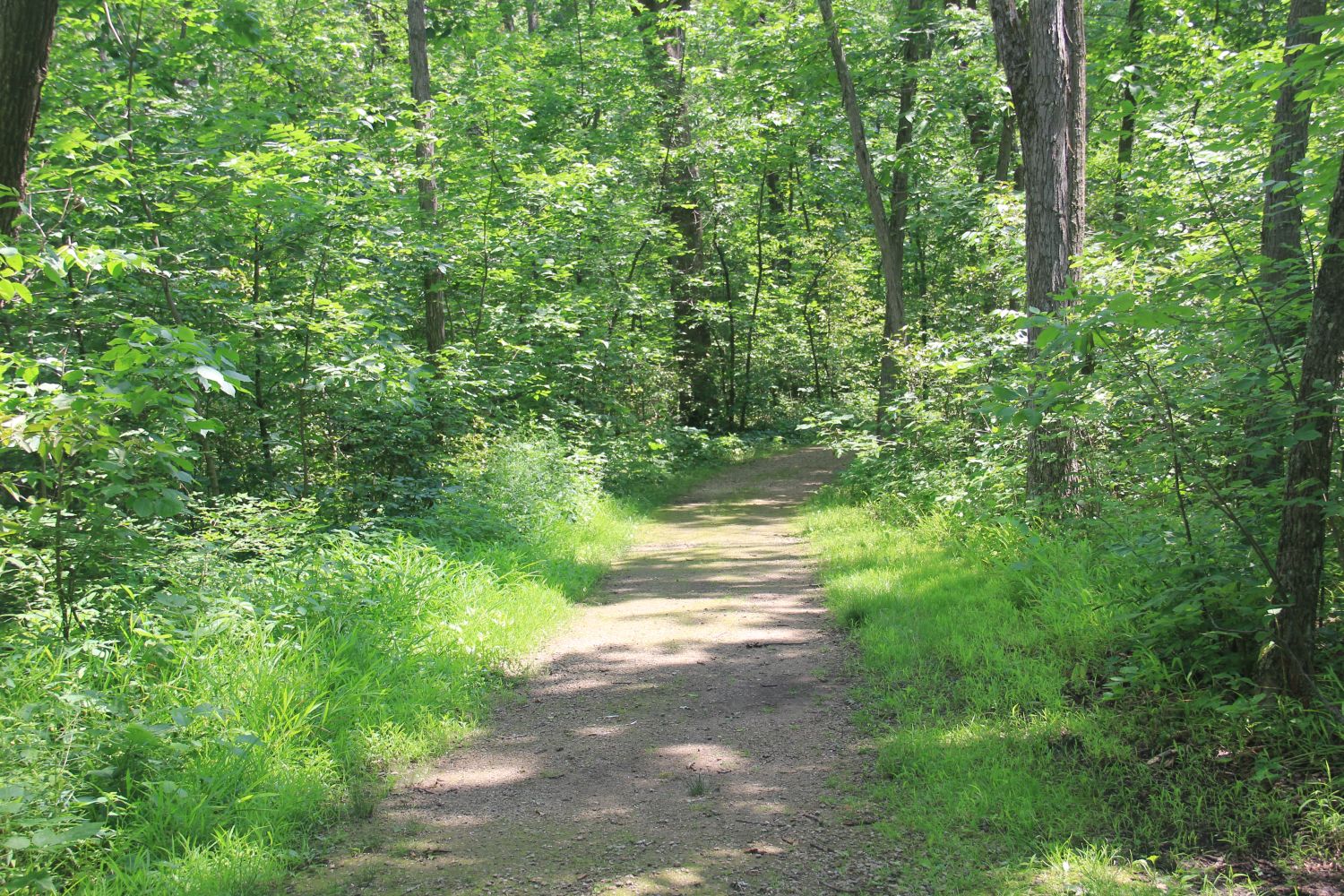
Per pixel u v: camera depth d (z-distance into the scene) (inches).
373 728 190.5
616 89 805.2
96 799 134.9
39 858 126.0
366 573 263.4
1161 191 310.0
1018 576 265.7
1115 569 235.6
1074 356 173.2
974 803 145.7
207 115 396.8
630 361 739.4
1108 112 517.3
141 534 212.4
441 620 253.4
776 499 657.6
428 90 561.9
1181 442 191.0
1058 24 317.1
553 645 273.7
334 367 371.2
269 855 139.2
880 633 247.9
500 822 155.1
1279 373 177.9
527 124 591.8
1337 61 164.6
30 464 257.0
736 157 863.1
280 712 177.0
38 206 298.4
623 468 653.9
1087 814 139.9
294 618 222.7
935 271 932.0
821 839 142.0
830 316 1066.1
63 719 151.5
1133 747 159.8
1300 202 183.2
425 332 588.1
